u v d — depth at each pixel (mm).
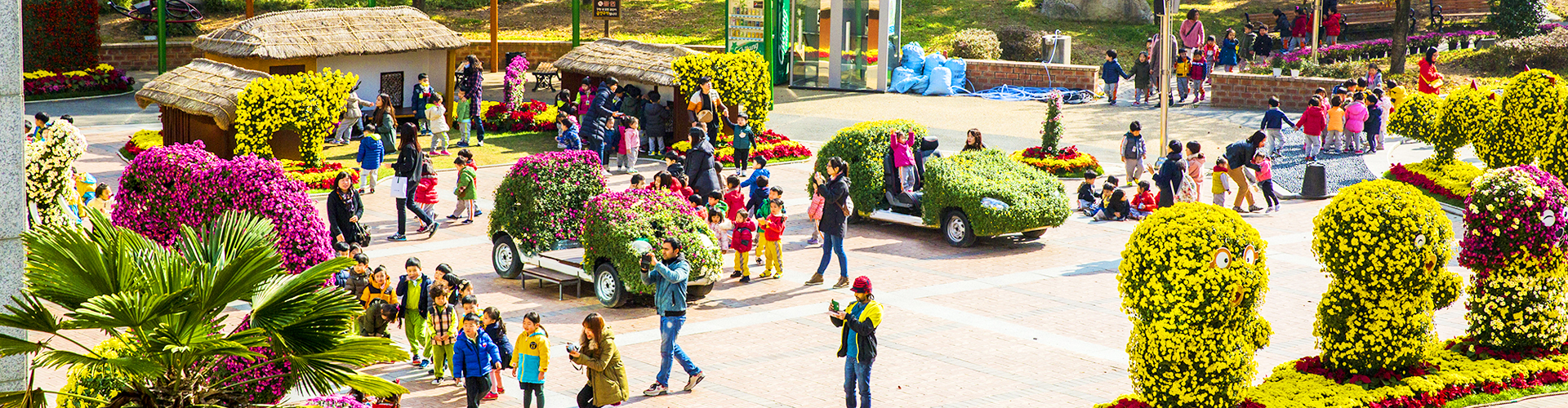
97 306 8102
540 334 12719
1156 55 37281
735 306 17359
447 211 23375
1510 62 41344
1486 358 14219
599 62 32969
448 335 13844
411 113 34188
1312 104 27969
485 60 45750
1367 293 13078
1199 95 37062
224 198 13891
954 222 20953
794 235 21781
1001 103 37562
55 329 8297
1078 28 48125
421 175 21188
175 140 27984
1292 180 26281
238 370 9930
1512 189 13992
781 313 16984
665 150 29781
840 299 17672
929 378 14281
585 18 51875
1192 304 11383
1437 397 13102
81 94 37688
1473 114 24391
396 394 9156
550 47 46031
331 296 8875
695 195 19812
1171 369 11695
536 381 12695
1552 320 14320
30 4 37812
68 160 15367
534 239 18375
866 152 22312
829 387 14023
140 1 50844
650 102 29516
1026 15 49438
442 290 13898
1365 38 47469
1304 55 41312
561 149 28094
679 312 13695
